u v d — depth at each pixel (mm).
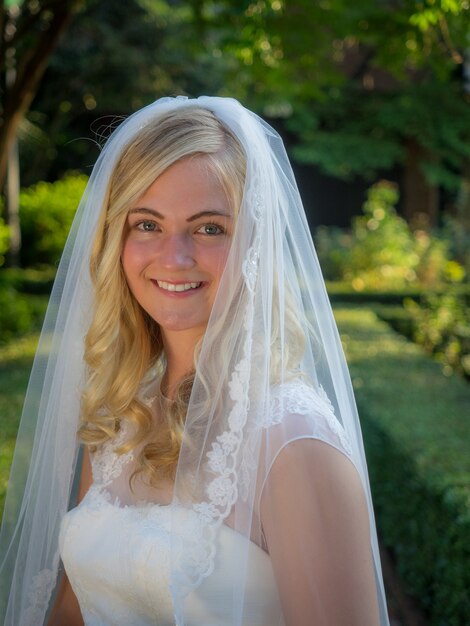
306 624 1470
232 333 1674
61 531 1840
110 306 1892
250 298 1666
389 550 4840
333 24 5590
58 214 15875
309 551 1483
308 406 1595
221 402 1659
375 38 5598
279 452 1542
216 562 1579
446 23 4699
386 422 4660
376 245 15914
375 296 14445
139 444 1850
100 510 1775
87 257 1901
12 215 13484
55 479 1954
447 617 3424
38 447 1979
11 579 2033
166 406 1883
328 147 18172
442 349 9352
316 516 1491
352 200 19719
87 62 16469
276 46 5941
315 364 1892
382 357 7008
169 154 1671
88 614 1792
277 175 1875
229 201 1688
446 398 5340
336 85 7047
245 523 1574
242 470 1583
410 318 11266
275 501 1531
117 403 1892
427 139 18000
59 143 19000
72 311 1941
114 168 1766
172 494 1739
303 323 1818
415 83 17844
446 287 14984
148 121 1748
